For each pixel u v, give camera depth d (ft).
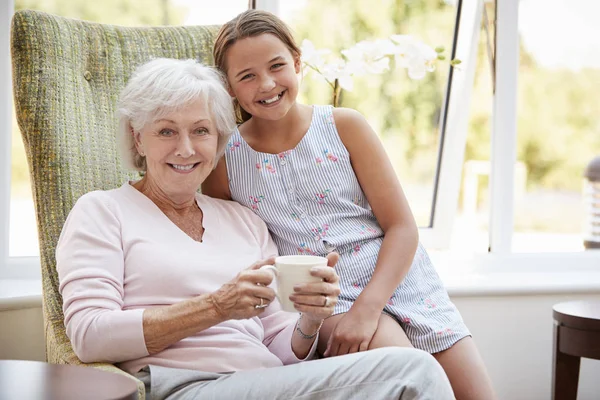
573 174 9.12
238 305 4.46
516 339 7.77
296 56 5.70
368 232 5.78
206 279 5.03
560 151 9.06
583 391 7.98
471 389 5.47
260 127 5.80
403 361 4.18
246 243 5.46
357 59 8.02
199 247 5.17
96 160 5.85
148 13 7.93
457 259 8.67
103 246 4.82
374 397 4.14
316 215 5.77
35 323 6.72
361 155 5.78
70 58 5.94
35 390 3.43
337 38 8.49
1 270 7.52
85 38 6.13
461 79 8.75
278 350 5.24
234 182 5.80
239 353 4.90
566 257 8.86
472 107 8.90
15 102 5.66
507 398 7.79
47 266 5.38
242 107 5.65
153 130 5.03
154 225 5.09
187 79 5.06
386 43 8.11
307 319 5.01
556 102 9.01
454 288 7.48
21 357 6.68
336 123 5.83
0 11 7.45
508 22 8.63
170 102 4.95
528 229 9.12
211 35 6.56
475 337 7.68
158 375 4.41
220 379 4.42
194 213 5.42
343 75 8.00
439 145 9.01
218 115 5.19
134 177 6.04
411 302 5.74
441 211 9.05
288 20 8.34
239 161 5.81
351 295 5.59
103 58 6.18
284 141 5.79
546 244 9.14
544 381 7.85
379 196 5.74
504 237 8.80
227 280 5.10
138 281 4.88
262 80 5.44
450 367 5.55
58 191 5.53
